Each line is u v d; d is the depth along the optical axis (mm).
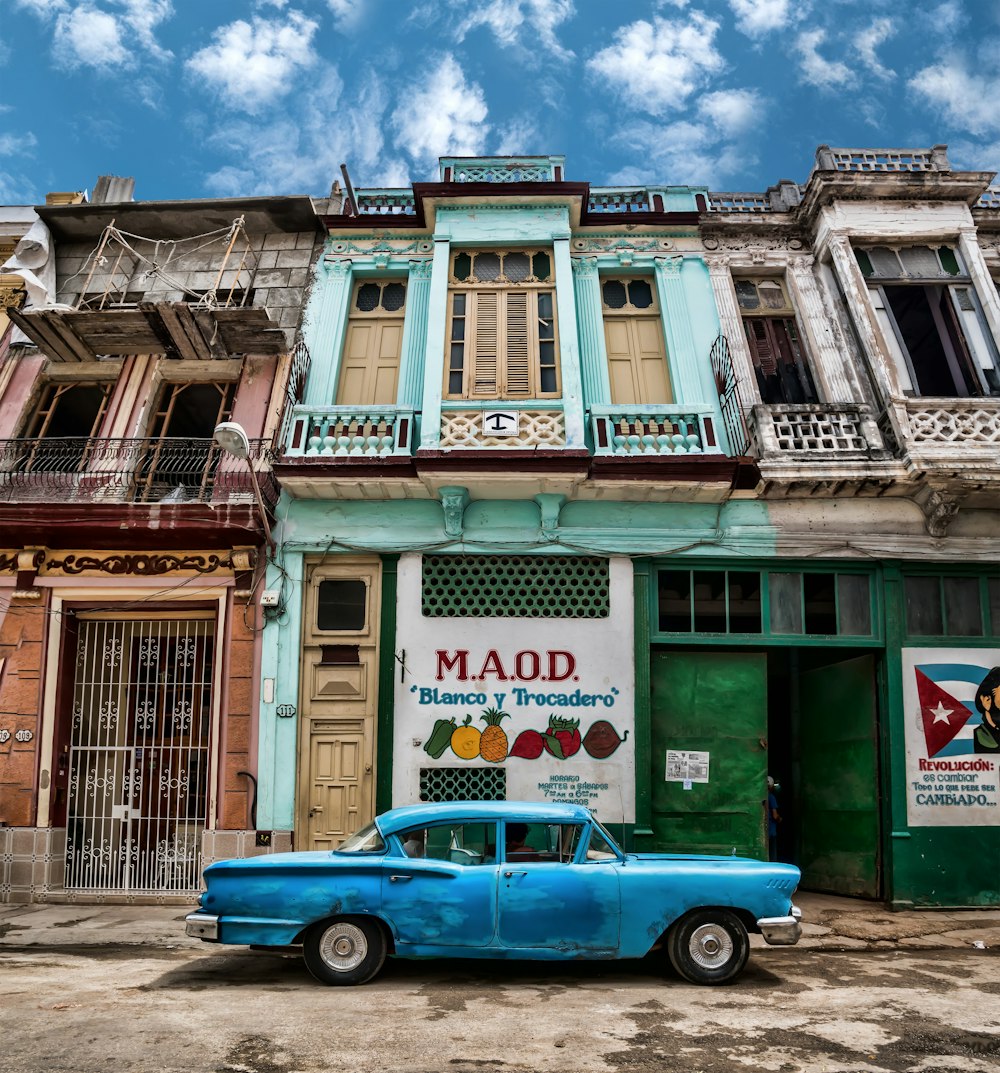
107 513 10781
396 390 12336
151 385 12422
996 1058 4973
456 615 11031
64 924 9141
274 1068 4582
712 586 11266
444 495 10992
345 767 10594
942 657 11039
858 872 11180
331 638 10945
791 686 13180
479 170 13578
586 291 12750
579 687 10820
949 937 8953
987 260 12961
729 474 10789
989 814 10680
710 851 10711
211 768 10648
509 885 6691
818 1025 5578
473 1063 4719
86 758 11148
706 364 12273
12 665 10961
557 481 10852
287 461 10766
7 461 11945
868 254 12656
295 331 12594
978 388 11938
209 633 11414
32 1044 4922
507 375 11977
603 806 10516
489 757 10594
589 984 6699
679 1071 4668
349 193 13383
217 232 13312
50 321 11727
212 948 8109
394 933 6590
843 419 11430
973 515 11359
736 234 13195
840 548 11172
